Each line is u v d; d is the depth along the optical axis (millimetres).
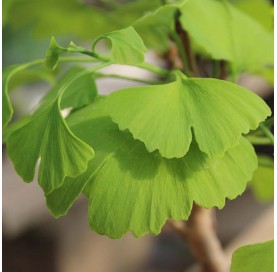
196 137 283
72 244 802
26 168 310
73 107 341
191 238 459
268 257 299
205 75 429
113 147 299
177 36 377
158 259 963
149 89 302
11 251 771
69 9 464
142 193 288
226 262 473
